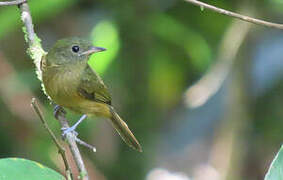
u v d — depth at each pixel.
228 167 11.91
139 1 11.71
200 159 13.02
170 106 12.88
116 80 12.05
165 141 13.00
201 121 13.36
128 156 12.27
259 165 11.97
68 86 9.11
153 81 12.42
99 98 9.55
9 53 11.65
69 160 10.89
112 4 11.71
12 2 8.70
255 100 12.32
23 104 11.02
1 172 5.60
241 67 11.78
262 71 12.61
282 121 12.48
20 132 11.02
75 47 9.15
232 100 11.95
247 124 11.89
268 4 11.52
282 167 5.55
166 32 11.77
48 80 8.98
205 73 12.42
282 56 12.57
